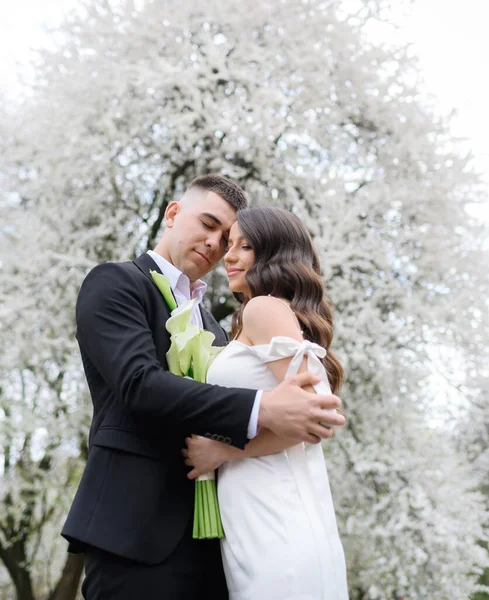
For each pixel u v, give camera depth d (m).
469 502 4.96
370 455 4.83
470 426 5.48
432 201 5.52
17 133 5.69
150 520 1.62
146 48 5.49
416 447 5.01
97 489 1.66
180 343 1.76
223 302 5.68
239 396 1.56
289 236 1.87
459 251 5.58
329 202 5.11
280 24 5.56
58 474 6.17
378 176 5.59
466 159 5.57
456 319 5.22
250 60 5.41
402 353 5.20
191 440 1.71
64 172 5.26
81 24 5.54
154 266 2.04
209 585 1.76
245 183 5.40
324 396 1.52
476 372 5.28
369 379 5.11
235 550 1.59
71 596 5.70
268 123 5.07
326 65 5.49
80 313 1.76
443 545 4.71
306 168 5.51
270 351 1.62
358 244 5.10
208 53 5.11
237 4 5.43
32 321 4.85
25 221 5.23
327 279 4.89
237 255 1.92
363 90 5.67
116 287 1.77
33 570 6.64
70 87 5.30
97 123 5.25
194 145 5.47
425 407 5.22
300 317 1.76
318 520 1.61
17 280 4.89
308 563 1.52
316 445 1.76
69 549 1.71
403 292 5.08
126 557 1.57
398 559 4.73
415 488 4.77
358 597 6.27
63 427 4.98
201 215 2.08
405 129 5.64
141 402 1.57
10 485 5.70
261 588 1.50
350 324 4.80
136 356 1.63
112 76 5.37
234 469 1.67
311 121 5.39
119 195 5.59
